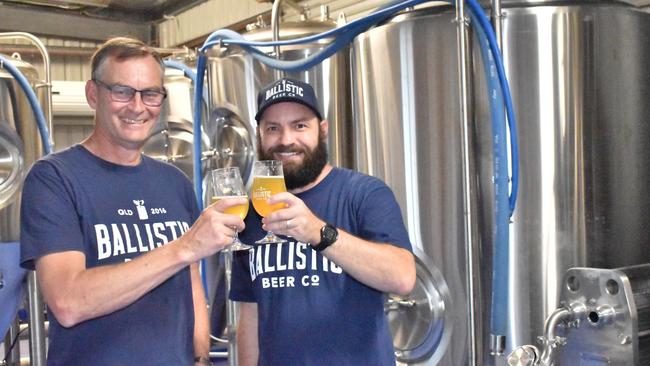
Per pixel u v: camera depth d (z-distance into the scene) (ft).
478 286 6.68
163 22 23.63
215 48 9.94
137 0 21.98
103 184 5.22
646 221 7.55
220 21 20.79
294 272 5.50
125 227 5.20
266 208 4.81
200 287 6.20
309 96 5.65
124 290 4.45
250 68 9.48
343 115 9.23
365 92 7.91
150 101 5.26
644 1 9.38
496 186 6.32
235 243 5.11
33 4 21.15
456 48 7.07
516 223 6.95
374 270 4.93
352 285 5.45
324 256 5.16
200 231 4.40
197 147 9.66
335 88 9.16
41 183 4.94
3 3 20.88
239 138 9.80
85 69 23.18
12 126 9.71
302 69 7.79
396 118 7.53
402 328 7.65
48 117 10.10
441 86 7.18
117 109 5.14
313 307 5.41
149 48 5.36
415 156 7.40
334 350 5.35
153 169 5.67
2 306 9.45
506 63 6.92
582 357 6.13
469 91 6.31
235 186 4.75
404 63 7.42
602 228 7.07
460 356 7.20
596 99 7.00
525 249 6.95
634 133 7.38
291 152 5.59
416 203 7.42
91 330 5.01
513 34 6.89
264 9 18.25
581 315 6.11
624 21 7.18
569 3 7.00
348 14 15.35
